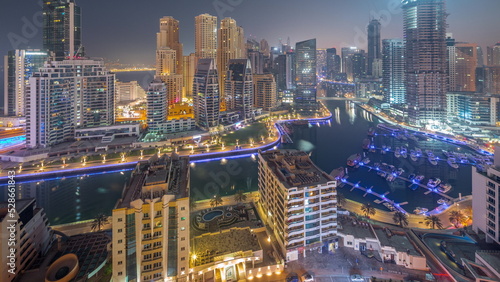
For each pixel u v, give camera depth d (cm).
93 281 9031
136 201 8506
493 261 9569
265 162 14000
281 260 10550
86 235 11838
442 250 11619
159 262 8900
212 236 11375
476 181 12444
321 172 12731
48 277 8800
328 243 11569
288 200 10950
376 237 11838
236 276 9994
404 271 10412
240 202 15862
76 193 19275
